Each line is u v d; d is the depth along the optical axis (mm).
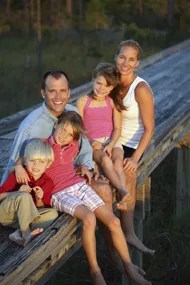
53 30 28547
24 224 4793
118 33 28625
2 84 18516
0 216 5023
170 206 11359
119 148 6000
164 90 11875
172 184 12000
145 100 6039
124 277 7445
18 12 31812
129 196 5691
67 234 5121
